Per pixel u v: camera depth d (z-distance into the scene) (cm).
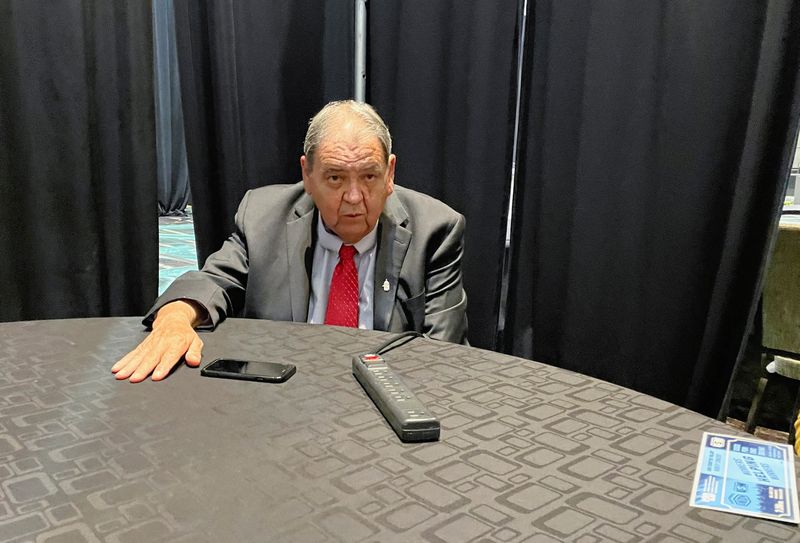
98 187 240
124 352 107
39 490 64
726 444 77
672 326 215
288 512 61
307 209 151
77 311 242
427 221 152
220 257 149
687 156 204
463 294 155
